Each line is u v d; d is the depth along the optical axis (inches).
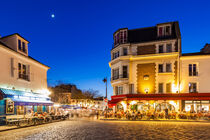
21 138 379.9
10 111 629.6
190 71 927.7
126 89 1021.2
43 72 932.6
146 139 363.9
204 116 782.5
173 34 1019.3
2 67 607.8
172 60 968.3
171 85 959.0
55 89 1900.8
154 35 1055.0
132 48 1045.8
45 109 904.3
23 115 639.8
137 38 1076.5
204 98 853.2
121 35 1093.1
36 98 763.4
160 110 954.7
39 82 877.8
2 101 597.6
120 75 1034.1
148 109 964.6
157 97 917.8
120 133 436.5
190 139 365.1
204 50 1043.9
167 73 959.6
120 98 1001.5
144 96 944.9
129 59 1026.7
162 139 364.5
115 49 1103.0
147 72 1002.1
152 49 1010.1
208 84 892.6
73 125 623.2
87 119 922.1
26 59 756.6
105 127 557.0
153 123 676.7
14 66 671.1
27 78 772.6
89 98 2431.1
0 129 492.7
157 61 992.2
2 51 610.5
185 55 970.7
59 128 540.1
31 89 793.6
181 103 911.0
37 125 628.4
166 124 637.3
